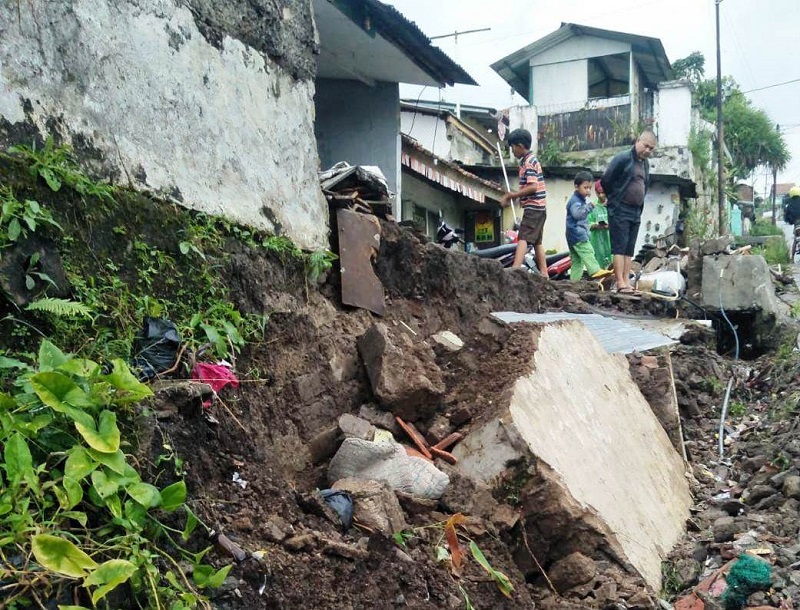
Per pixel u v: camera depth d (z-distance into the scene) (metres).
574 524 4.21
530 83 24.66
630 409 6.34
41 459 2.61
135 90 3.87
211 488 3.33
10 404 2.59
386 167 10.92
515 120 22.53
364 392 4.89
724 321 10.16
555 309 8.59
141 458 2.87
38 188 3.24
